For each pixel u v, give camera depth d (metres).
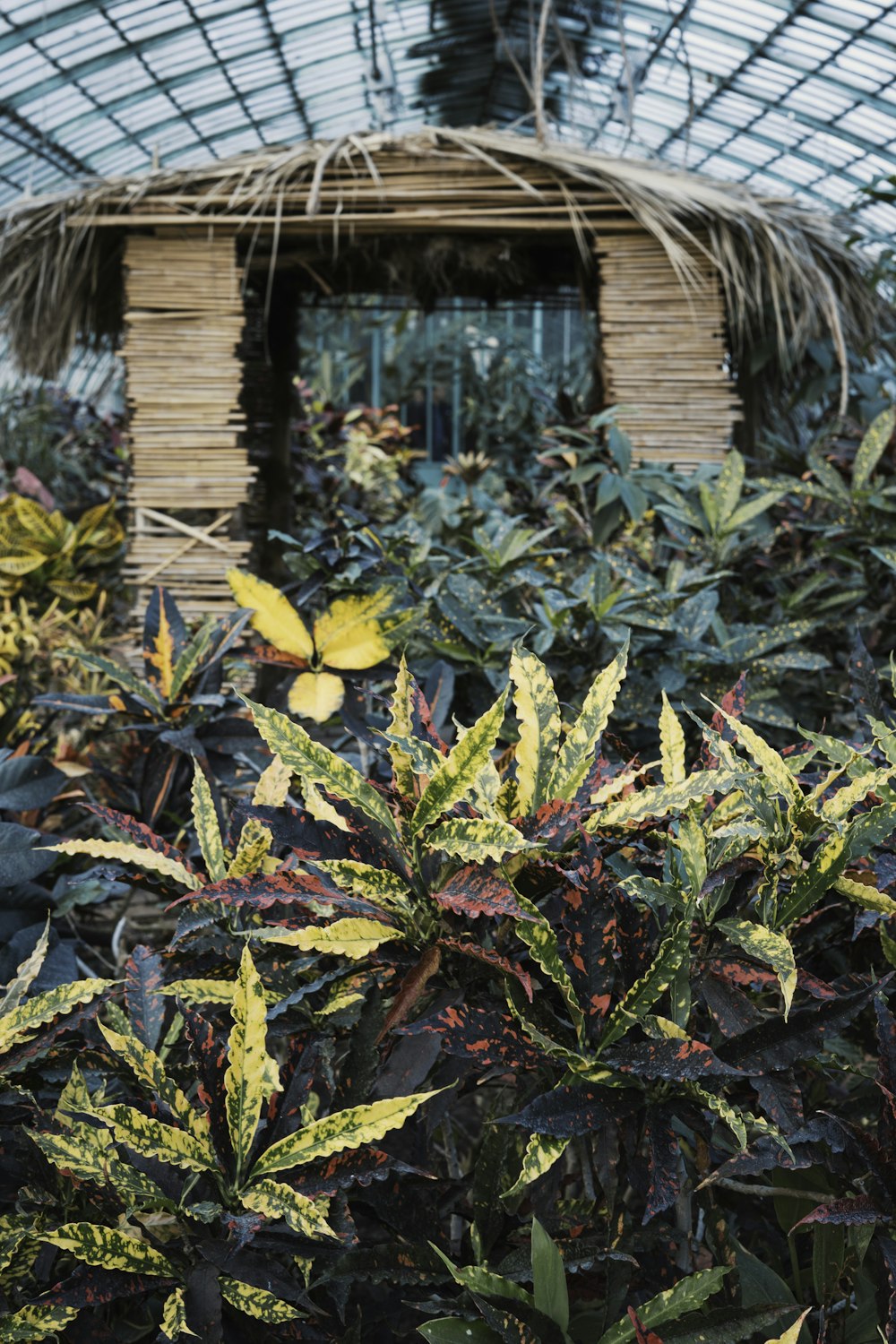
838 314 4.10
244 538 4.52
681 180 4.22
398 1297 0.99
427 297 5.46
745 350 4.77
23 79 6.02
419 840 0.87
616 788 0.93
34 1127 0.99
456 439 11.20
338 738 1.94
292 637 1.51
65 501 6.63
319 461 7.19
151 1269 0.85
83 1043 1.09
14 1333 0.82
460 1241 1.03
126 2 5.61
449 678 1.45
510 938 0.94
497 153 4.23
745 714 1.76
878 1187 0.85
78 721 2.34
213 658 1.48
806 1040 0.88
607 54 6.88
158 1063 0.89
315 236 4.49
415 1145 0.97
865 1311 0.92
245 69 6.98
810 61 6.01
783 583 2.45
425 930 0.89
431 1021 0.84
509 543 1.98
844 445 2.69
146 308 4.32
